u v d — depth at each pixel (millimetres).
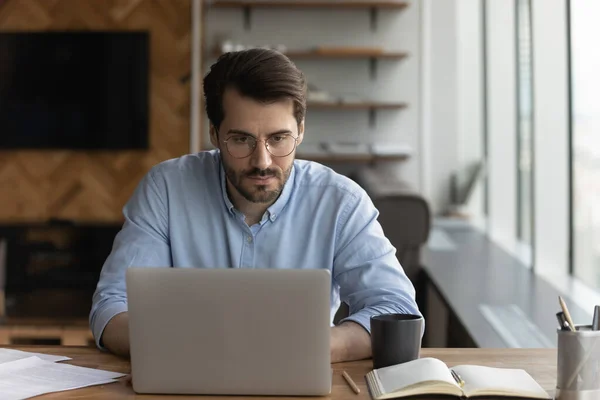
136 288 1312
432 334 3973
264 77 1551
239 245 1801
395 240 3715
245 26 6957
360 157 6766
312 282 1295
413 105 7121
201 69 6000
